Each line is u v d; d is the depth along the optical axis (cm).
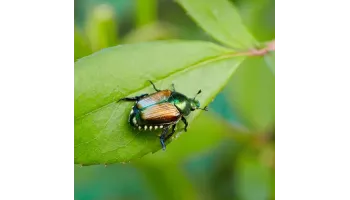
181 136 17
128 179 17
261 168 17
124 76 15
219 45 15
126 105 15
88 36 16
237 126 17
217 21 15
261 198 17
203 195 17
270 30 16
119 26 17
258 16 16
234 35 15
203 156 17
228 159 17
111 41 16
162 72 15
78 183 17
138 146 15
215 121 17
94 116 15
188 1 15
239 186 17
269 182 17
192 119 15
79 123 15
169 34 17
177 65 15
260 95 17
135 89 15
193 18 15
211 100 15
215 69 15
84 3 16
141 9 17
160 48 15
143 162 17
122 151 15
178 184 17
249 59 16
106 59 15
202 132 17
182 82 15
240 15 16
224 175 17
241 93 17
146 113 15
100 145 15
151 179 17
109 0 17
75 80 15
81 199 17
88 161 15
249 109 17
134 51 15
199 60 15
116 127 15
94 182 17
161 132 15
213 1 15
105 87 15
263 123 17
